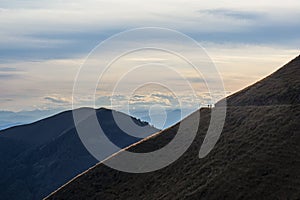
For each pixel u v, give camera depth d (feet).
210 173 231.50
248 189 202.90
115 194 266.16
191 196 215.92
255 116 271.69
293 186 196.75
